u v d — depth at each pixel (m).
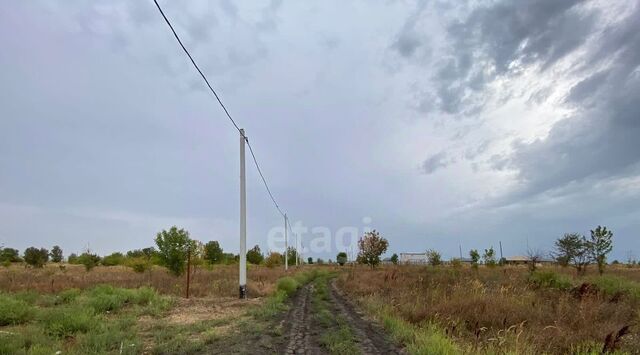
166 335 11.09
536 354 9.16
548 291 17.89
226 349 9.61
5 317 12.88
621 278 22.73
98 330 11.23
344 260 89.31
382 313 15.25
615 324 11.48
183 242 31.70
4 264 52.50
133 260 48.47
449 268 41.91
